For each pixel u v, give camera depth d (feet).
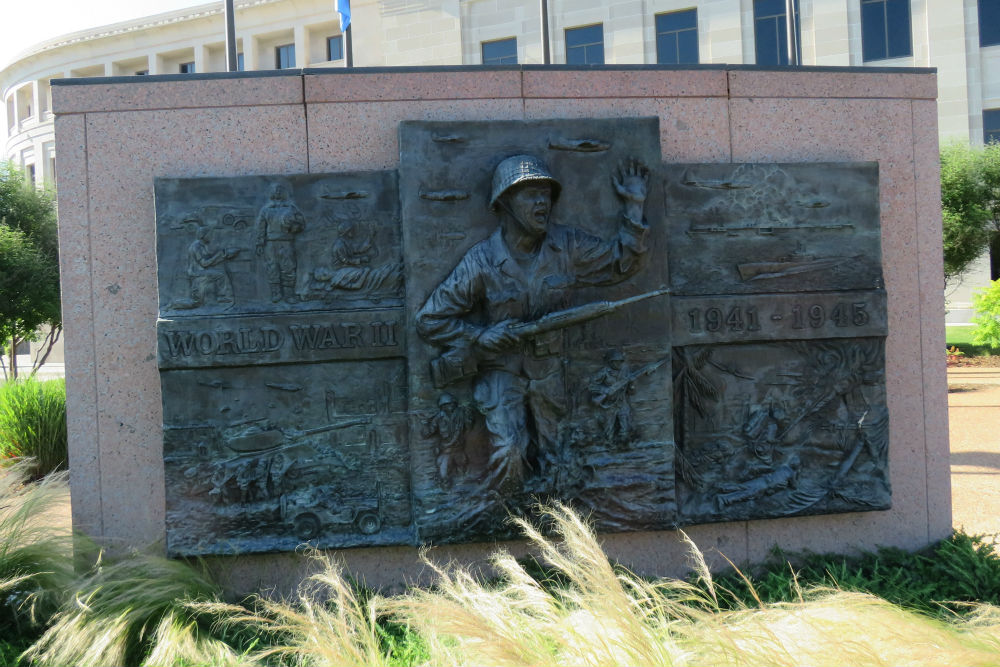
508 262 14.03
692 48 78.28
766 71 15.79
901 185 16.16
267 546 13.88
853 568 15.44
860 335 15.28
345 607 10.78
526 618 9.66
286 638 12.55
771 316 15.05
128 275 14.49
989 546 15.23
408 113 14.89
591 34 80.43
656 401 14.49
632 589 14.07
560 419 14.28
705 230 14.90
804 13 77.87
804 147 15.88
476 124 14.21
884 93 16.12
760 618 10.23
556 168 14.37
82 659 11.28
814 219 15.24
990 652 8.87
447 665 9.36
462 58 82.17
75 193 14.39
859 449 15.29
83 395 14.48
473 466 14.08
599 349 14.37
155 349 14.53
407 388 14.12
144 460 14.56
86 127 14.43
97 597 12.56
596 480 14.33
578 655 8.76
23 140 118.62
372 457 14.14
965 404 39.32
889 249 16.12
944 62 76.43
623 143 14.52
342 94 14.78
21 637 12.67
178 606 12.38
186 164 14.56
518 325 13.93
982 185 67.77
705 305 14.85
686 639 9.41
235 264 13.93
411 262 13.96
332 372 14.08
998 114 75.72
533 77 15.14
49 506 14.82
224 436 13.85
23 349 110.63
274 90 14.71
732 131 15.67
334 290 14.05
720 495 14.88
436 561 14.55
